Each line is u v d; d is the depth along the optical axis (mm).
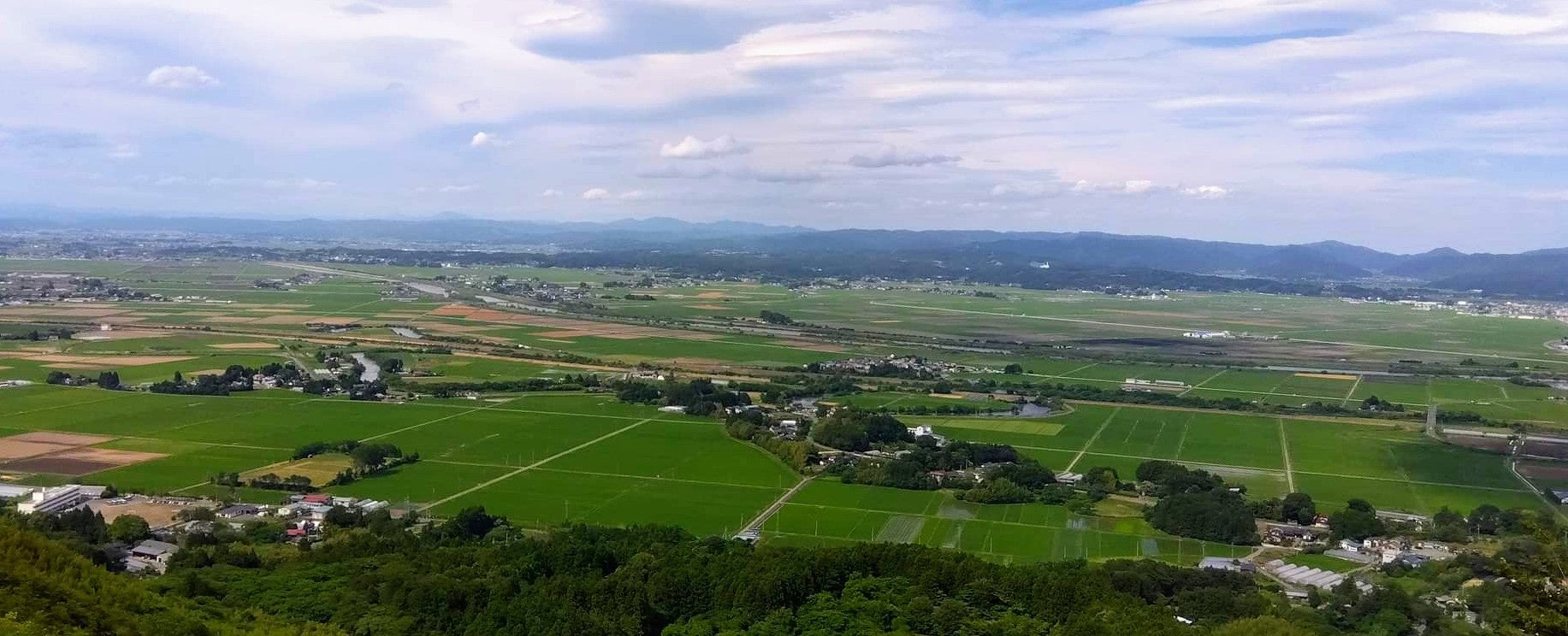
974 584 123125
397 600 119375
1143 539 160000
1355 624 122500
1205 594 126938
